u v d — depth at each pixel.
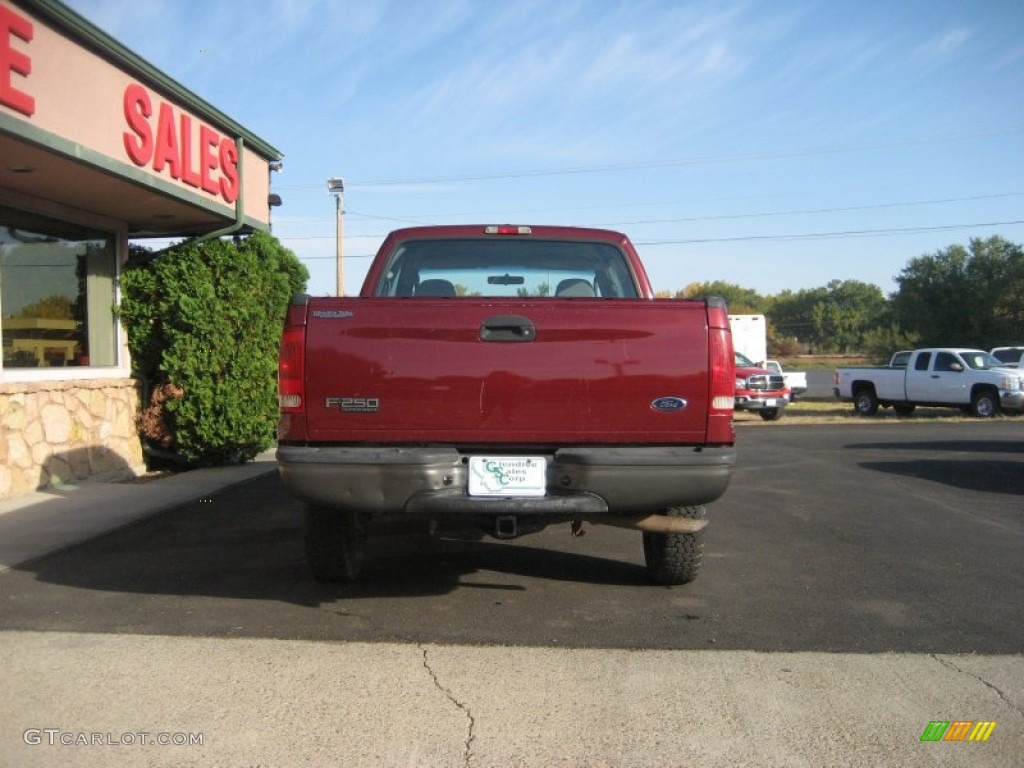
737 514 8.38
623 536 7.44
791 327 101.31
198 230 11.60
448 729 3.69
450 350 4.61
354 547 5.77
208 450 11.00
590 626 4.97
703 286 102.25
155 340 10.91
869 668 4.34
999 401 22.00
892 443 15.40
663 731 3.67
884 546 7.02
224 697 3.98
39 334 9.59
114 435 10.45
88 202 9.64
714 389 4.66
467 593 5.64
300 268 12.48
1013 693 4.05
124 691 4.04
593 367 4.62
